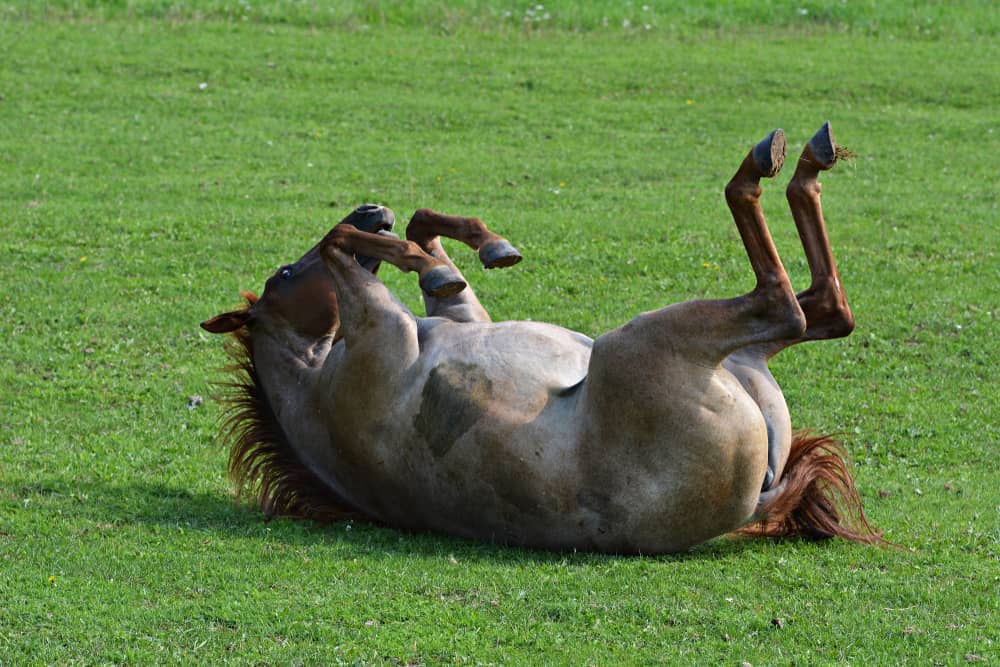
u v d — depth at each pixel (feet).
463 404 58.75
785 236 133.28
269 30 218.79
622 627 51.57
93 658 48.37
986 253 127.24
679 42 222.07
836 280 59.82
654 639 50.60
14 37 206.08
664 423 54.80
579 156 163.22
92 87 185.47
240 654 48.75
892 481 76.13
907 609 54.08
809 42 224.12
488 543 61.11
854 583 56.80
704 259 123.95
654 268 121.39
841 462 62.59
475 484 58.95
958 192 150.10
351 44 213.05
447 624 51.52
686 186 151.53
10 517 64.95
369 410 61.26
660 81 198.29
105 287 112.78
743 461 55.57
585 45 218.79
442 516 61.31
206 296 111.86
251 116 176.76
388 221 65.51
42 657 48.37
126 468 75.31
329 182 149.69
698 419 54.60
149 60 198.39
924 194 148.97
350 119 177.17
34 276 114.83
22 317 104.94
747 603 54.08
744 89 195.93
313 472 66.59
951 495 73.26
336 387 62.39
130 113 175.83
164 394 90.27
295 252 124.36
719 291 116.26
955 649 49.78
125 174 150.51
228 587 55.21
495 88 193.88
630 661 48.52
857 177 156.56
